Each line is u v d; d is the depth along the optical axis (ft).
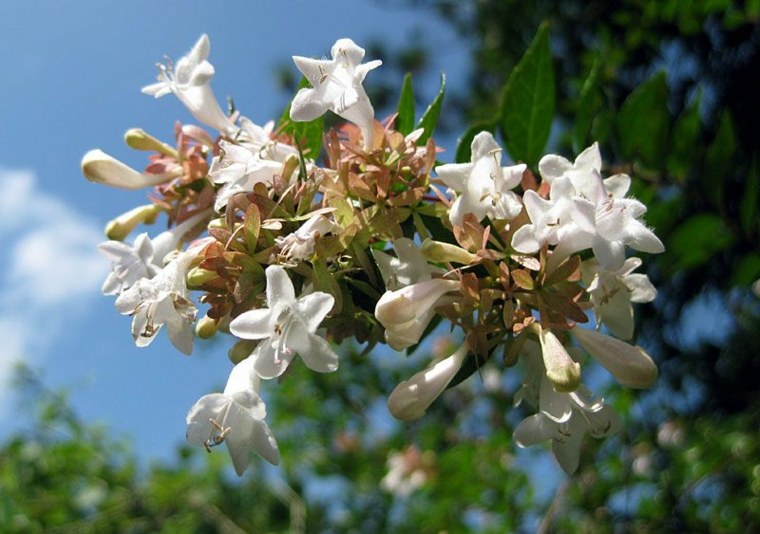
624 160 0.56
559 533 0.97
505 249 0.35
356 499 1.26
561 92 1.21
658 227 0.56
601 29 0.88
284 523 1.32
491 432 1.28
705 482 0.95
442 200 0.36
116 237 0.42
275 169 0.36
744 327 1.08
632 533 0.92
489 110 1.56
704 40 0.87
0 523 0.87
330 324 0.35
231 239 0.33
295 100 0.36
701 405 1.09
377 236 0.36
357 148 0.36
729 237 0.60
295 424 1.33
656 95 0.55
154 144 0.43
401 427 1.37
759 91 0.92
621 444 0.96
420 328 0.35
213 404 0.34
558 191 0.33
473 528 0.98
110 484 1.28
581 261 0.37
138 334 0.34
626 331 0.37
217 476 1.31
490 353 0.37
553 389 0.35
